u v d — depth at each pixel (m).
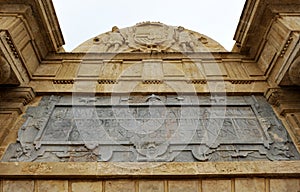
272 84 8.62
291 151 6.66
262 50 9.32
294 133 7.09
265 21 8.77
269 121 7.57
